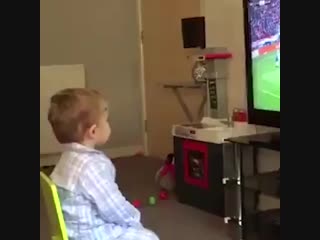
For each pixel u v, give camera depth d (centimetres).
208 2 432
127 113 617
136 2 608
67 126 198
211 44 432
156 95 586
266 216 327
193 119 516
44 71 559
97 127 201
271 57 327
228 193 368
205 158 386
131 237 196
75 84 573
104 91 605
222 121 406
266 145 309
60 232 187
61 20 580
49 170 546
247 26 346
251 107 352
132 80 615
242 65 398
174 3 534
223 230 352
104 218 195
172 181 450
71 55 587
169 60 552
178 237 341
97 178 192
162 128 580
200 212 393
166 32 553
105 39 601
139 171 530
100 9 596
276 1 318
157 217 384
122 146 616
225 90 418
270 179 329
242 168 342
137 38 612
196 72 434
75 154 196
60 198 193
